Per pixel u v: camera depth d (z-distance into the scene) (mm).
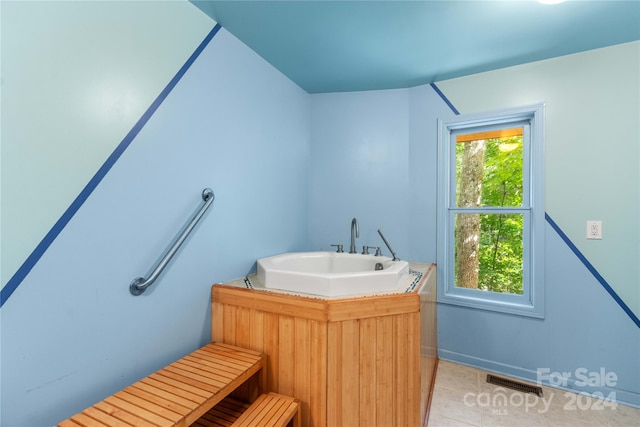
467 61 1950
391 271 1502
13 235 869
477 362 2123
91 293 1051
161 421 894
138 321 1206
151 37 1239
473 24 1555
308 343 1309
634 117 1700
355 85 2344
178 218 1372
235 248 1729
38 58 909
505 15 1479
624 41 1703
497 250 2174
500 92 2045
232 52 1675
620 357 1739
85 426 870
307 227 2551
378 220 2418
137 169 1195
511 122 2129
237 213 1739
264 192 1983
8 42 851
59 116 960
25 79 885
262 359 1342
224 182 1639
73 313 1002
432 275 2043
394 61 1962
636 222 1699
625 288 1728
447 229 2291
